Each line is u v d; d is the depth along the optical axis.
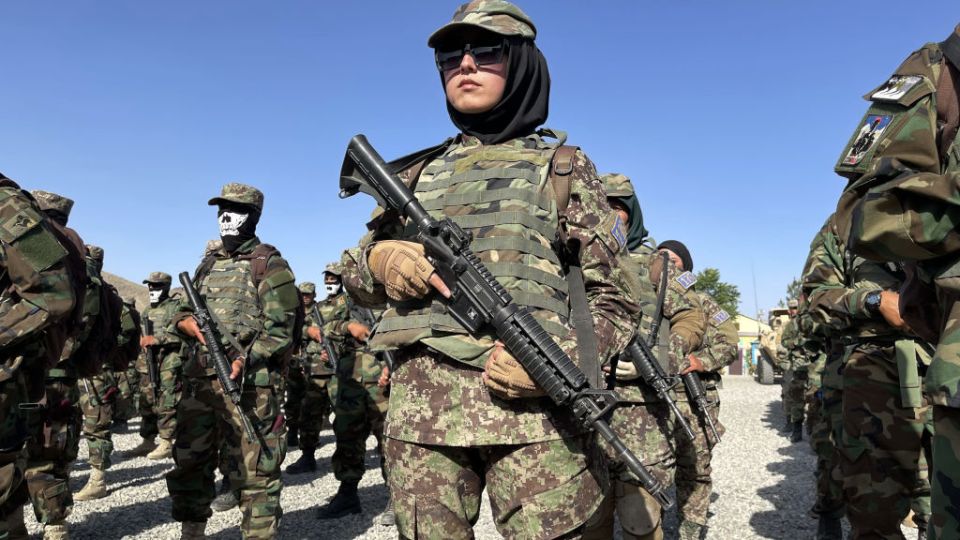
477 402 1.80
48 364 3.08
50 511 4.51
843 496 3.23
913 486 2.99
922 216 1.59
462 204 1.99
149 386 9.40
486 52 2.06
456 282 1.83
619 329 1.92
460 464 1.87
